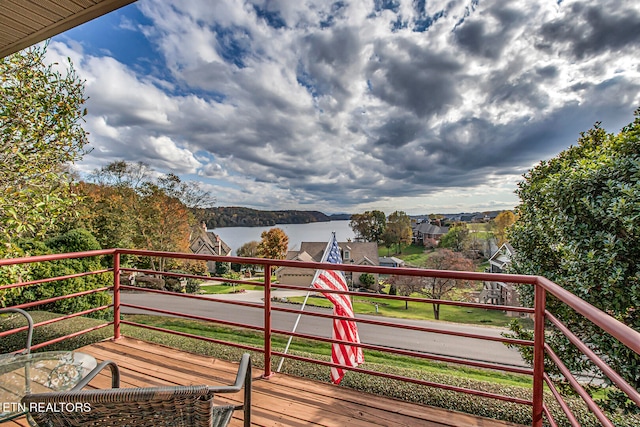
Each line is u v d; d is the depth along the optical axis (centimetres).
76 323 713
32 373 171
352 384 412
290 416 210
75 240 917
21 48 261
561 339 460
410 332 1301
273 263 249
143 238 2214
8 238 421
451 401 365
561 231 451
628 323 393
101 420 93
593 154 473
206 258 272
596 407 117
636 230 365
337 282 445
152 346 314
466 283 1772
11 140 443
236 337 915
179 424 97
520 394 389
